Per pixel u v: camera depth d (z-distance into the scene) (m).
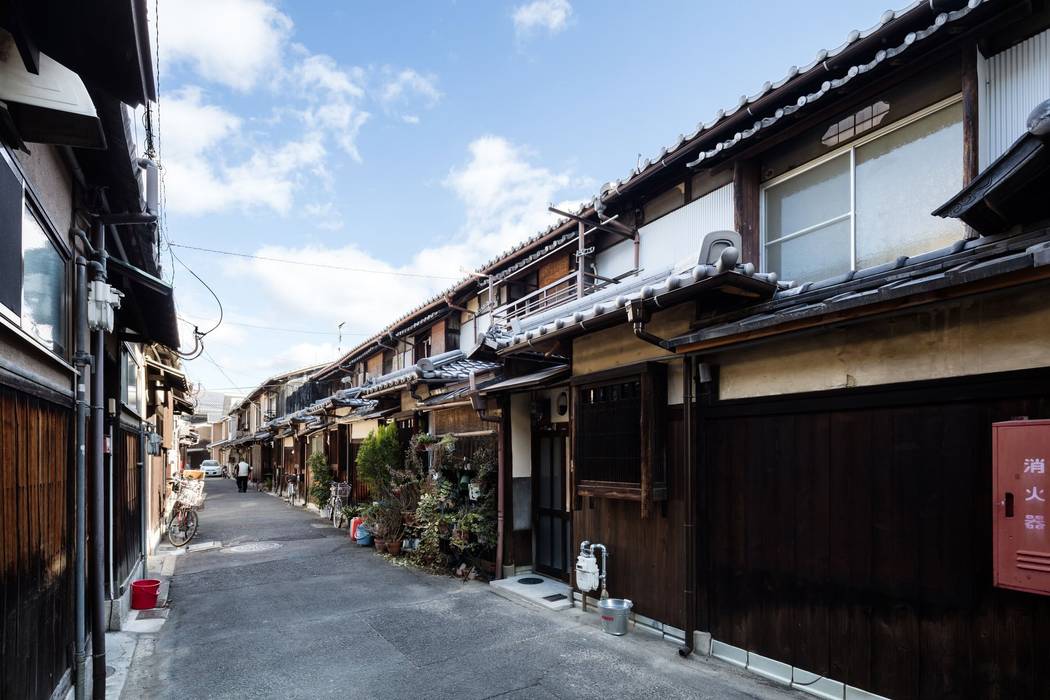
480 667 5.21
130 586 7.28
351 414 15.53
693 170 7.07
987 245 3.97
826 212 5.84
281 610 7.14
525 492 8.63
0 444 2.87
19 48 2.47
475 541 8.84
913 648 3.81
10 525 2.98
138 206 4.87
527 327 8.67
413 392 11.05
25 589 3.21
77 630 4.21
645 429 5.69
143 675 5.14
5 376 2.89
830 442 4.40
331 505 16.16
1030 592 3.18
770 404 4.82
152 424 12.23
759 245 6.43
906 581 3.87
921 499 3.82
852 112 5.59
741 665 4.96
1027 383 3.34
